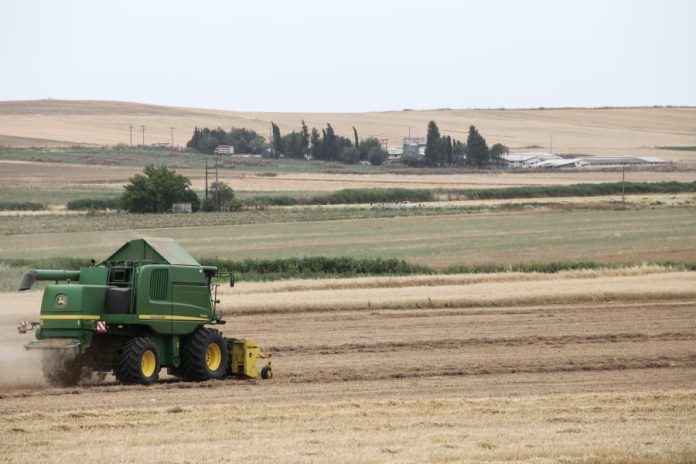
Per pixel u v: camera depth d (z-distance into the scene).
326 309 126.56
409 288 148.62
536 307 129.38
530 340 96.75
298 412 55.25
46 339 65.62
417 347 92.94
